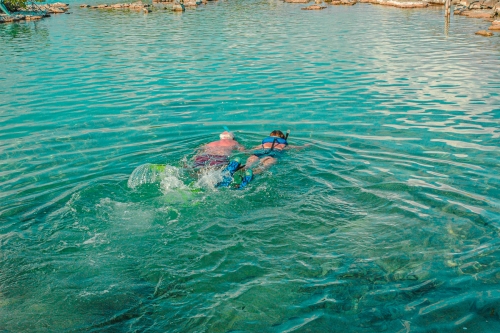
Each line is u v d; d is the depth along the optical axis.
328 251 5.27
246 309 4.37
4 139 9.38
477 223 5.81
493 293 4.49
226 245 5.41
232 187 6.78
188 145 8.74
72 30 30.30
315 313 4.29
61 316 4.33
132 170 7.57
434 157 7.98
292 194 6.63
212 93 12.94
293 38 24.06
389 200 6.43
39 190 6.92
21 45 23.88
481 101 11.52
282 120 10.30
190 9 44.50
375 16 34.75
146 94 13.01
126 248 5.39
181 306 4.44
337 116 10.54
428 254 5.17
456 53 18.50
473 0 38.81
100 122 10.41
